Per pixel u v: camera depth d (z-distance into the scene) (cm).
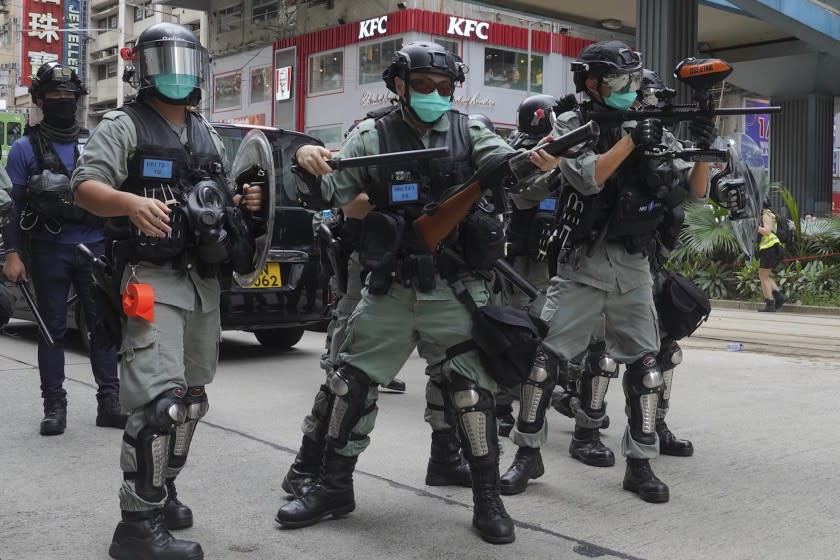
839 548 302
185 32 289
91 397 551
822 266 1373
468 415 304
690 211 1460
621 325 365
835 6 1414
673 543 305
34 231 451
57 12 3872
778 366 707
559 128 344
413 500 350
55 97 451
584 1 1349
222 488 366
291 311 679
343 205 306
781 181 2212
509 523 304
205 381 312
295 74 3225
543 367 361
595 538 309
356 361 313
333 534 311
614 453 431
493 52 2909
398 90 300
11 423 481
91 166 277
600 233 358
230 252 289
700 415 517
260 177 299
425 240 295
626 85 340
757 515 337
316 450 348
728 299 1405
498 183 282
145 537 278
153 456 275
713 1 1450
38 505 343
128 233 282
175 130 295
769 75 2036
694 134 344
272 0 3319
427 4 2808
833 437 463
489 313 297
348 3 3011
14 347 760
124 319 288
